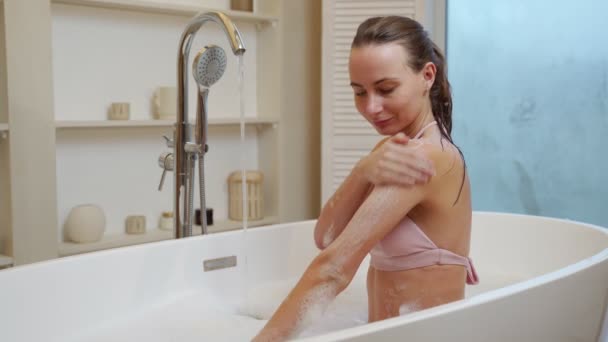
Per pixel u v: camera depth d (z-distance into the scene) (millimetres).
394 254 1383
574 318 1450
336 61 3115
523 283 1332
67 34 2721
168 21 3016
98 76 2812
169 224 2934
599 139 3107
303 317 1283
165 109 2889
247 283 1977
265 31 3262
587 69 3105
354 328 1088
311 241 2150
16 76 2385
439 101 1419
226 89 3219
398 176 1309
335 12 3105
